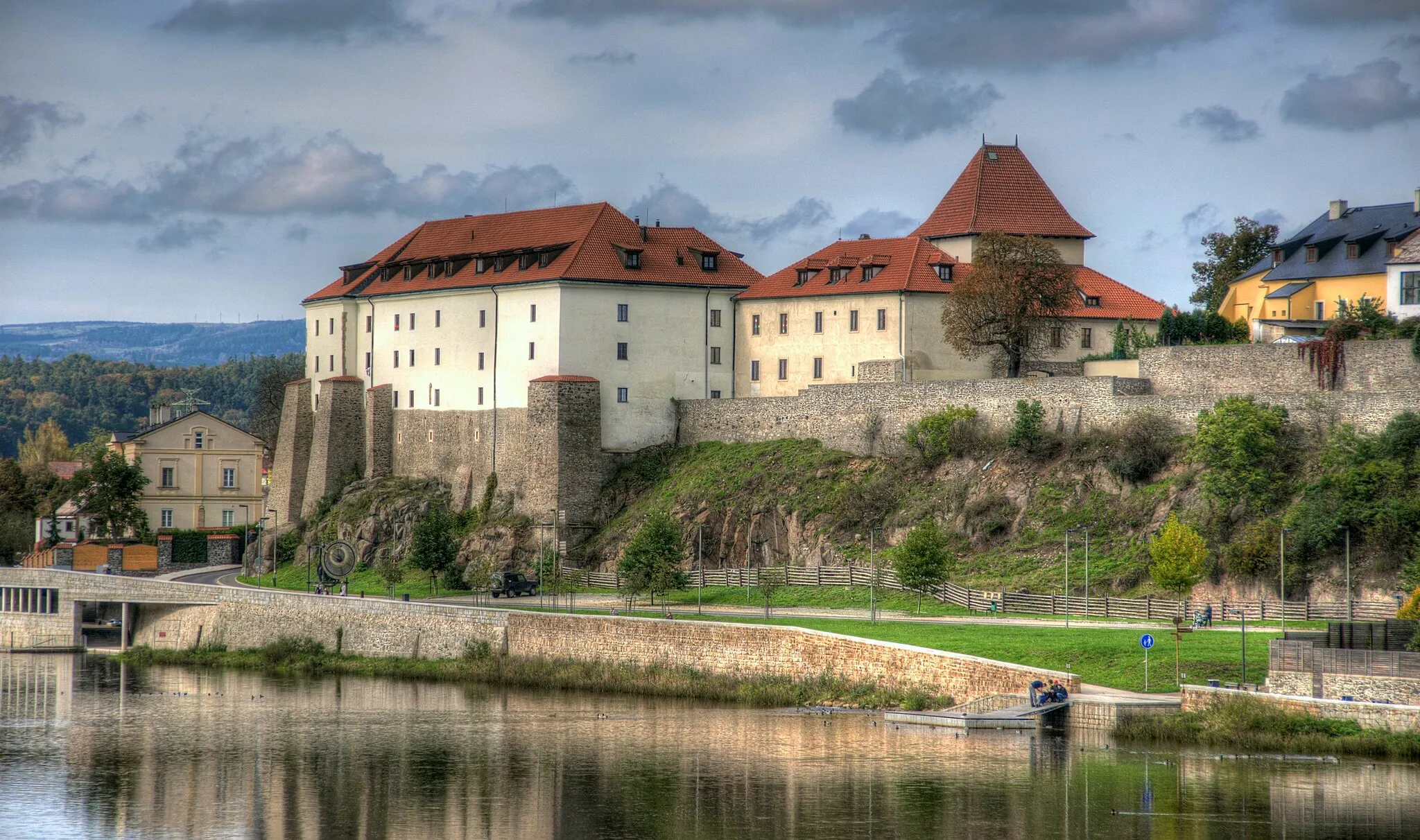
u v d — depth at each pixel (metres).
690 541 141.88
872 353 149.25
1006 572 120.94
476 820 81.69
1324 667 87.25
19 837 79.75
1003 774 85.06
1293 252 149.50
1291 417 116.88
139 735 103.25
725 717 103.81
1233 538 112.62
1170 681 93.56
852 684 104.50
